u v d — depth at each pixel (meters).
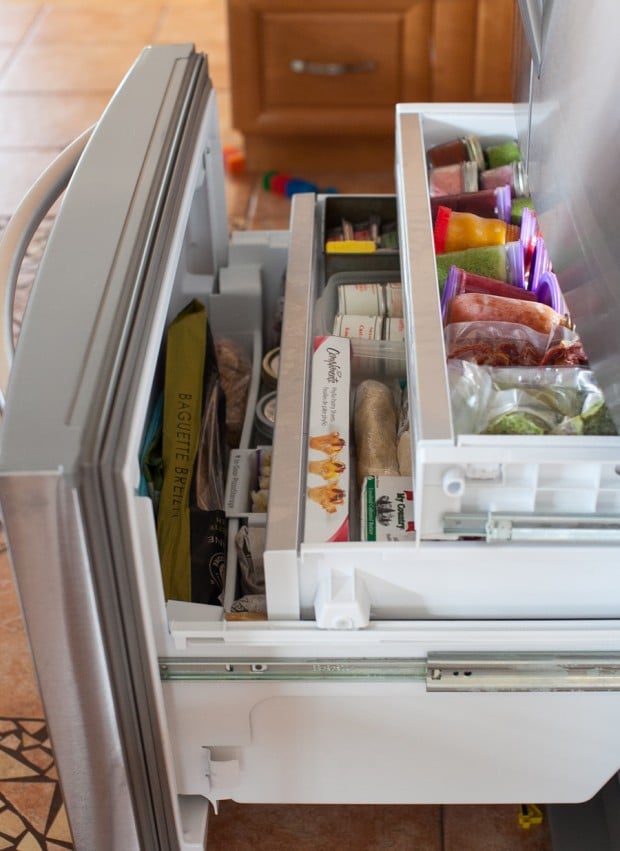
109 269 0.81
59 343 0.75
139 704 0.79
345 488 0.89
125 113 1.06
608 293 0.70
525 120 1.00
